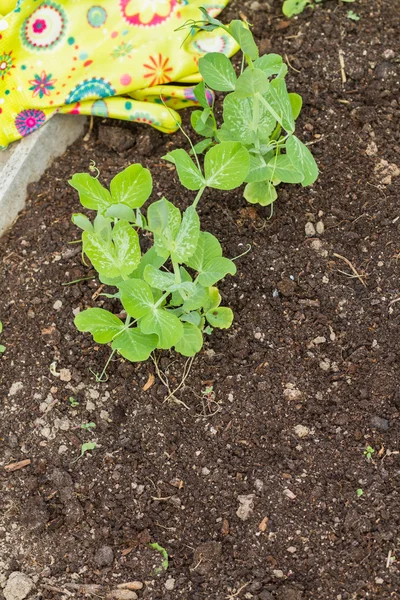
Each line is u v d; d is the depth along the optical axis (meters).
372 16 1.14
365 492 0.93
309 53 1.12
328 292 1.00
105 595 0.92
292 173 0.98
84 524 0.94
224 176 0.92
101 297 1.02
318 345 0.99
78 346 1.00
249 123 0.98
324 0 1.15
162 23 1.07
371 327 0.99
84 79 1.07
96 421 0.98
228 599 0.91
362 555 0.91
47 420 0.98
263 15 1.15
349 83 1.10
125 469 0.96
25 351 1.01
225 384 0.98
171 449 0.96
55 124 1.10
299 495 0.93
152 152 1.10
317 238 1.03
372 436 0.95
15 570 0.93
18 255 1.06
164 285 0.91
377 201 1.04
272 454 0.95
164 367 0.99
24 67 1.07
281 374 0.98
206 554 0.92
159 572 0.92
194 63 1.09
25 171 1.08
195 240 0.90
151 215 0.85
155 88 1.09
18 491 0.96
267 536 0.92
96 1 1.06
